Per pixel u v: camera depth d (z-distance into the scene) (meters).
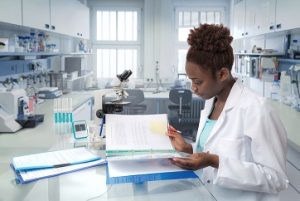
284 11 2.96
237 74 4.82
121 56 6.07
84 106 3.66
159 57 5.79
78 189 1.13
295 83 3.07
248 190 1.04
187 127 4.79
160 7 5.64
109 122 1.27
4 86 3.07
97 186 1.16
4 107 2.19
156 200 1.05
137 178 1.07
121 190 1.13
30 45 3.23
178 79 5.57
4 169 1.34
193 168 1.01
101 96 1.84
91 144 1.58
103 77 6.08
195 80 1.07
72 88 4.90
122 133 1.21
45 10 3.19
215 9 5.80
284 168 1.00
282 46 3.84
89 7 5.86
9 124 2.10
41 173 1.19
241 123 1.08
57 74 4.33
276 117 1.04
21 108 2.33
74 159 1.33
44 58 4.29
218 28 1.04
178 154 1.11
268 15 3.40
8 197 1.09
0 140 1.90
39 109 3.02
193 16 5.88
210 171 1.16
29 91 3.53
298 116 2.72
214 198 1.08
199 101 5.23
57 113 1.92
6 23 2.46
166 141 1.18
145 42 5.77
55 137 1.93
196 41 1.04
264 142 0.99
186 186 1.16
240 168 0.99
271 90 3.74
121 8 5.89
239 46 5.27
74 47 5.35
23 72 3.63
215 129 1.15
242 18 4.47
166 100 5.27
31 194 1.11
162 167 1.13
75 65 4.82
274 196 1.05
